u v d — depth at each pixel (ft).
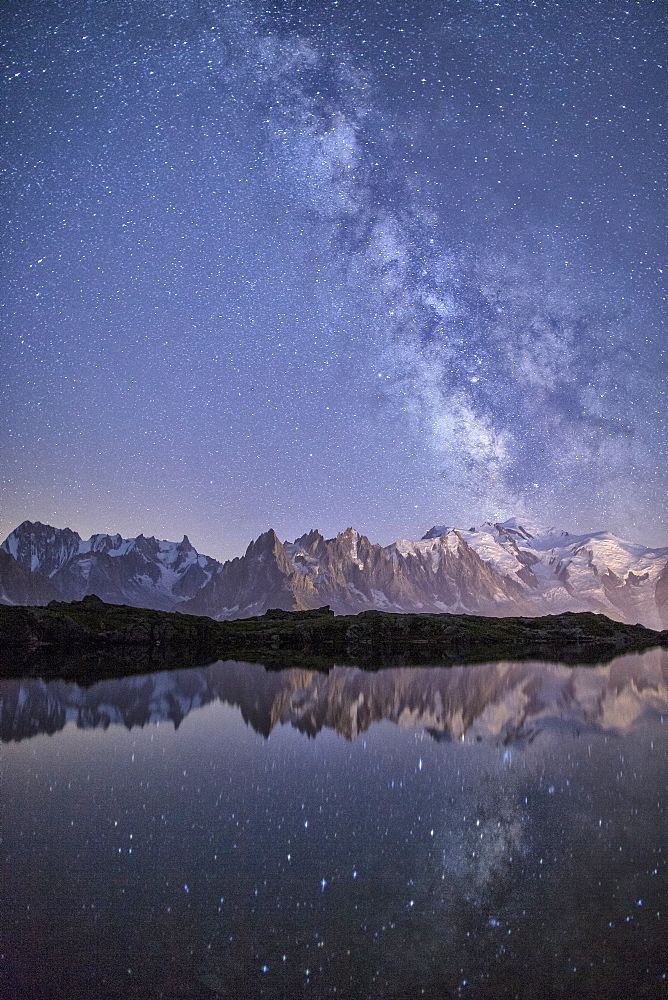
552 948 28.48
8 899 32.96
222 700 98.27
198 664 152.46
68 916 31.17
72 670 135.03
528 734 74.18
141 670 137.80
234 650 200.13
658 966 27.07
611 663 164.76
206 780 54.75
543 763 60.59
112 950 28.22
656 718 84.79
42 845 40.24
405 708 92.17
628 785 53.42
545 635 256.52
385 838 41.52
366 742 69.56
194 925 30.40
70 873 36.09
